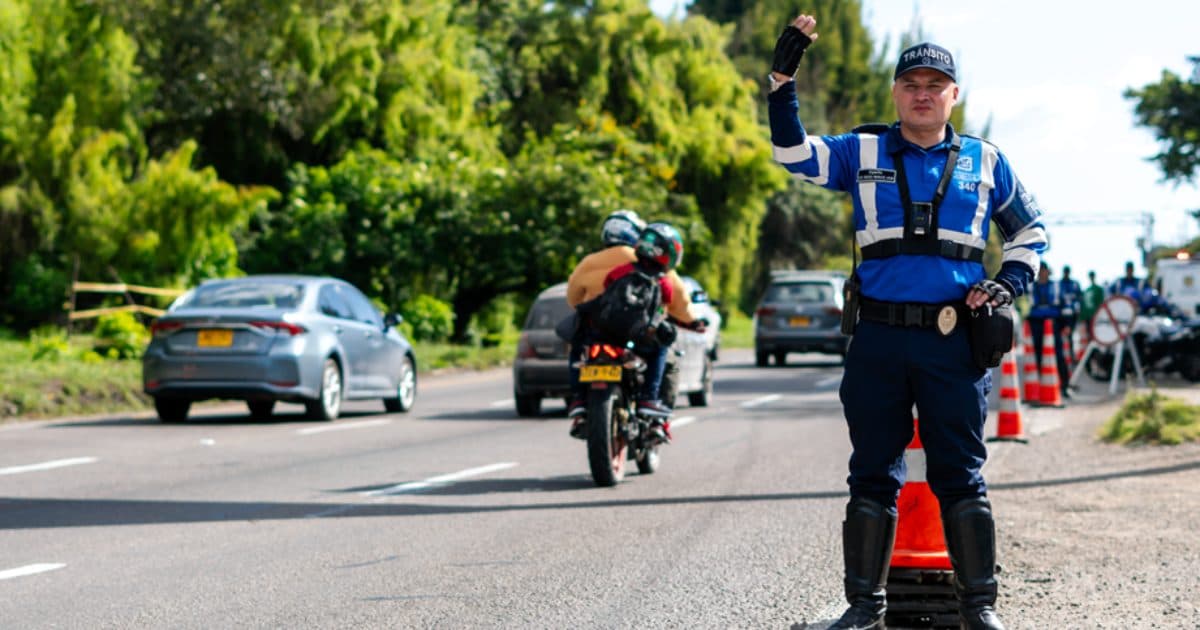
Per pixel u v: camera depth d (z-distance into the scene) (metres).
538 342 26.95
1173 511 14.13
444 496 15.75
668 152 83.62
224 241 47.91
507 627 9.34
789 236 118.50
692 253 65.44
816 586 10.65
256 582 10.87
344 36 58.12
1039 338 33.28
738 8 142.75
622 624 9.41
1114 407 29.34
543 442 22.12
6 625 9.44
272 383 25.00
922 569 8.65
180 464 18.83
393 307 54.44
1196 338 39.31
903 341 7.66
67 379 29.25
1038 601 10.08
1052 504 14.98
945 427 7.69
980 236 7.79
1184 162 68.00
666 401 17.94
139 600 10.22
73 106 45.62
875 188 7.75
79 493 15.88
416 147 61.88
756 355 48.59
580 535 13.05
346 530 13.38
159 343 25.22
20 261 44.78
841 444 21.47
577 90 82.19
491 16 82.94
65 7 48.56
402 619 9.59
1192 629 9.14
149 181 45.69
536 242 53.38
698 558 11.84
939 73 7.69
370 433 23.67
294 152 59.72
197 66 53.50
